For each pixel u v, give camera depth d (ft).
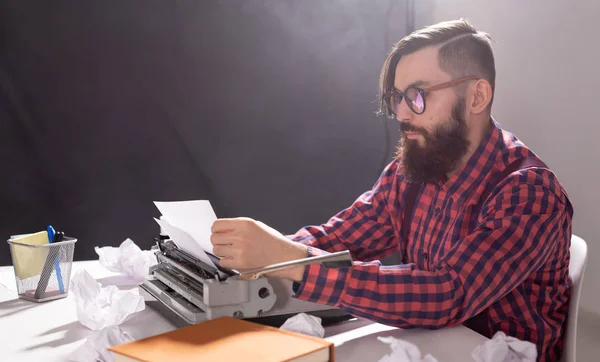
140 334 3.32
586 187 6.96
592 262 6.91
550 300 4.17
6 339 3.32
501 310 4.05
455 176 4.25
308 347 2.53
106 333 3.01
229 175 9.16
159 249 4.16
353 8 9.29
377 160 9.71
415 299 3.44
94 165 8.68
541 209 3.87
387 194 5.03
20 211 8.47
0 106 8.27
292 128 9.32
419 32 4.18
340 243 5.10
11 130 8.34
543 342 4.06
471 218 4.18
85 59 8.47
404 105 4.14
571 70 7.07
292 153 9.37
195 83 8.88
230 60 8.96
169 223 3.59
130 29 8.58
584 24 6.88
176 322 3.51
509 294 4.03
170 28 8.71
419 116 4.10
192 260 3.53
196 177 9.06
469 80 4.08
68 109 8.50
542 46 7.42
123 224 8.86
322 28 9.23
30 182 8.48
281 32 9.10
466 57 4.06
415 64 4.08
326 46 9.28
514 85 7.84
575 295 4.22
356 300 3.39
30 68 8.31
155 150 8.87
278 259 3.34
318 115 9.39
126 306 3.53
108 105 8.63
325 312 3.59
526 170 4.01
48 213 8.58
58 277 4.14
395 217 4.87
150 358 2.41
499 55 8.02
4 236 8.43
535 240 3.76
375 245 5.18
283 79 9.20
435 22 9.26
